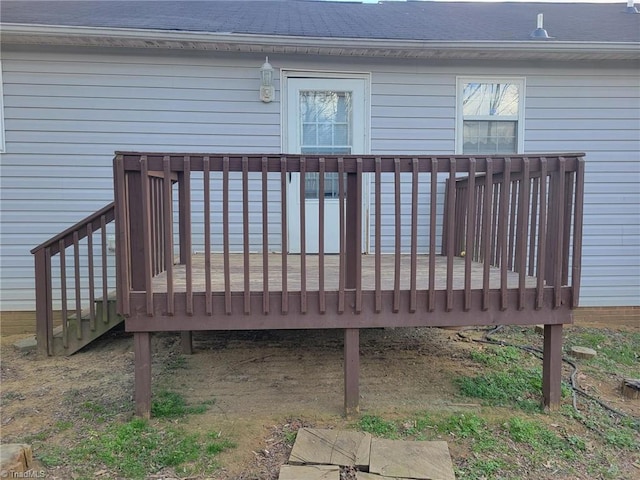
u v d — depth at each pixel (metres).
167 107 4.89
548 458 2.50
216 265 4.21
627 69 5.21
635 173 5.31
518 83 5.18
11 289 4.91
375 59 5.03
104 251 4.08
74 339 4.14
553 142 5.25
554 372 3.04
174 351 4.32
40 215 4.89
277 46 4.68
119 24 4.64
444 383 3.51
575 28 5.95
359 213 2.87
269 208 5.13
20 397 3.22
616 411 3.06
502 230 2.96
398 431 2.75
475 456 2.49
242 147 4.99
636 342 4.75
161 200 3.65
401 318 2.95
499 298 2.99
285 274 2.85
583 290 5.38
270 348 4.42
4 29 4.34
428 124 5.13
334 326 2.92
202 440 2.62
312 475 2.26
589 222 5.33
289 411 3.02
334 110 5.07
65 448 2.53
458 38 4.90
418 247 5.24
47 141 4.83
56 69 4.77
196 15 5.73
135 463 2.40
